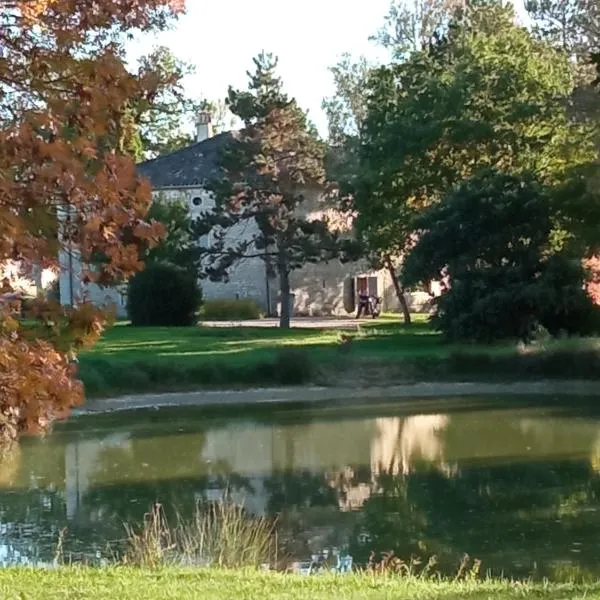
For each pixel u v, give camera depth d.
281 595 12.08
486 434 37.34
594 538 21.80
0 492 27.53
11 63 9.26
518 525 23.14
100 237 9.04
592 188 53.25
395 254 70.25
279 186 66.56
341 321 77.38
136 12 9.75
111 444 36.28
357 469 30.81
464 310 55.88
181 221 76.00
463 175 65.12
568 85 65.44
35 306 9.14
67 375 9.21
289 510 24.97
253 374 50.66
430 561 18.62
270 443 36.22
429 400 47.41
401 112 65.56
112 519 23.81
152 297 71.69
